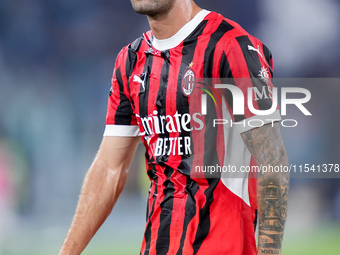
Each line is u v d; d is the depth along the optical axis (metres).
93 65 59.06
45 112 56.03
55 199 50.88
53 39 59.06
